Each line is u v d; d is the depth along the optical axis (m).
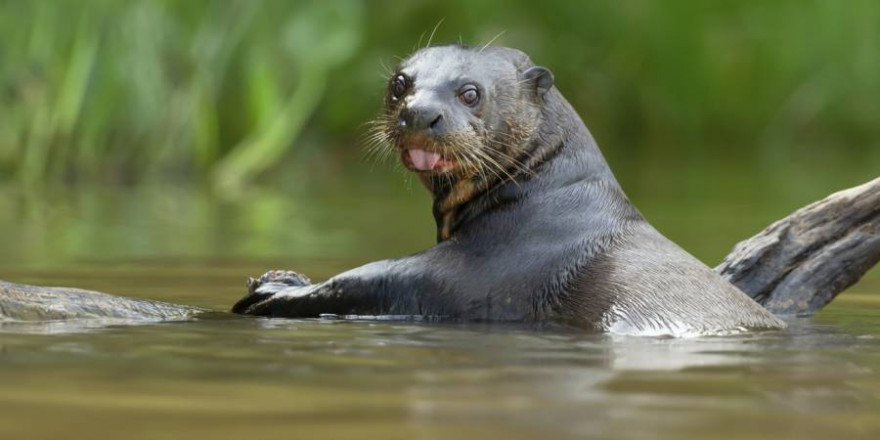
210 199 54.28
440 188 25.16
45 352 16.73
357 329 20.44
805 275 26.11
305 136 76.12
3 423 12.25
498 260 23.45
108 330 19.42
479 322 22.14
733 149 88.12
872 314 25.03
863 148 89.56
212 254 35.84
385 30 76.06
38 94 57.19
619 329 20.91
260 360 16.42
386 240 40.22
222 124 65.31
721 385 14.95
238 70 63.66
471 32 77.00
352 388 14.33
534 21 81.81
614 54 84.31
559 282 22.70
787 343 19.41
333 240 40.09
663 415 13.01
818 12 88.94
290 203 53.59
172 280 29.55
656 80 85.62
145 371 15.30
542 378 15.20
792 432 12.41
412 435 11.91
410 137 23.75
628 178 66.56
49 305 20.95
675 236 40.84
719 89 87.12
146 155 61.31
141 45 58.38
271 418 12.62
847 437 12.27
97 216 46.59
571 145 24.98
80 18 56.62
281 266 33.03
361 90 75.44
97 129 58.88
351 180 66.31
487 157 24.05
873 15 89.50
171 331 19.45
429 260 23.55
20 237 39.41
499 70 24.89
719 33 87.06
